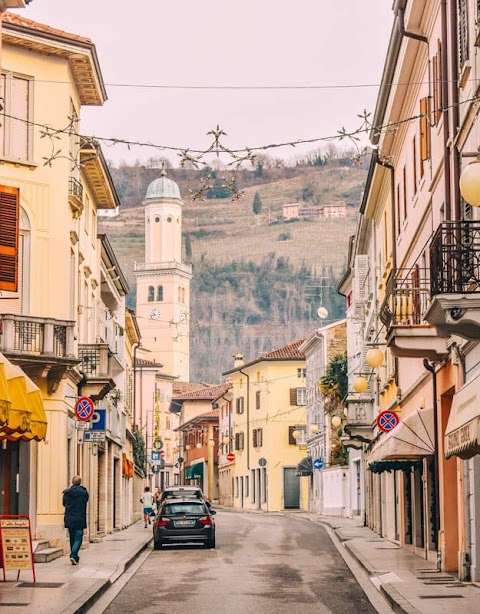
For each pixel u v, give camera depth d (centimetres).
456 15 2653
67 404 3881
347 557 3809
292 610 2275
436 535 3241
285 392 11556
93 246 5019
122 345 7031
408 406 4044
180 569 3350
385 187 4844
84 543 4216
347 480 8138
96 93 4219
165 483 16850
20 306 3769
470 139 2452
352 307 7344
